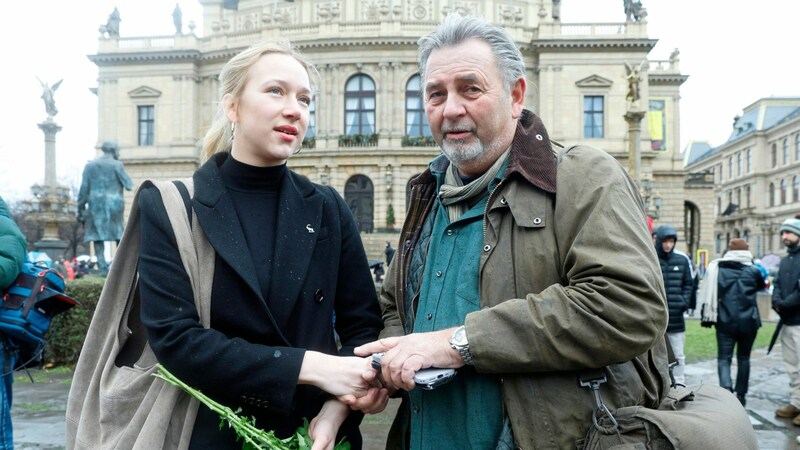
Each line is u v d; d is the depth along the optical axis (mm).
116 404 2135
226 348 2021
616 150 37750
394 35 36938
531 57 38688
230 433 2150
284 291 2250
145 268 2117
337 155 37312
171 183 2293
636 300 1909
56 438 6078
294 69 2322
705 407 2102
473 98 2248
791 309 7512
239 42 39844
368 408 2139
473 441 2188
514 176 2242
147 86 40750
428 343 2055
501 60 2281
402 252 2695
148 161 40406
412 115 37844
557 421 2035
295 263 2293
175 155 40312
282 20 39156
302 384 2166
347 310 2594
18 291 4176
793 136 73625
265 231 2320
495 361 1984
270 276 2258
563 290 1991
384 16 37344
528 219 2166
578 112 38031
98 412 2219
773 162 78188
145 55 40406
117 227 15016
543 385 2061
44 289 4246
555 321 1938
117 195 15008
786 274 7652
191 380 2047
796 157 73062
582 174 2166
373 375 2082
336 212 2561
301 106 2338
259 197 2369
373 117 37969
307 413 2303
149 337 2074
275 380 2020
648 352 2246
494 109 2258
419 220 2697
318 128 37969
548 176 2203
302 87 2332
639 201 2244
